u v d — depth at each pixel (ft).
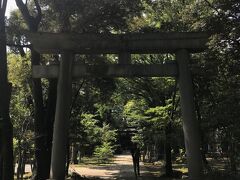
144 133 75.82
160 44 48.57
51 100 62.44
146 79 87.45
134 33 48.47
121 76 49.21
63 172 47.01
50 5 51.70
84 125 102.37
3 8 43.93
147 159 157.48
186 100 47.85
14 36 54.90
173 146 77.82
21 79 69.97
